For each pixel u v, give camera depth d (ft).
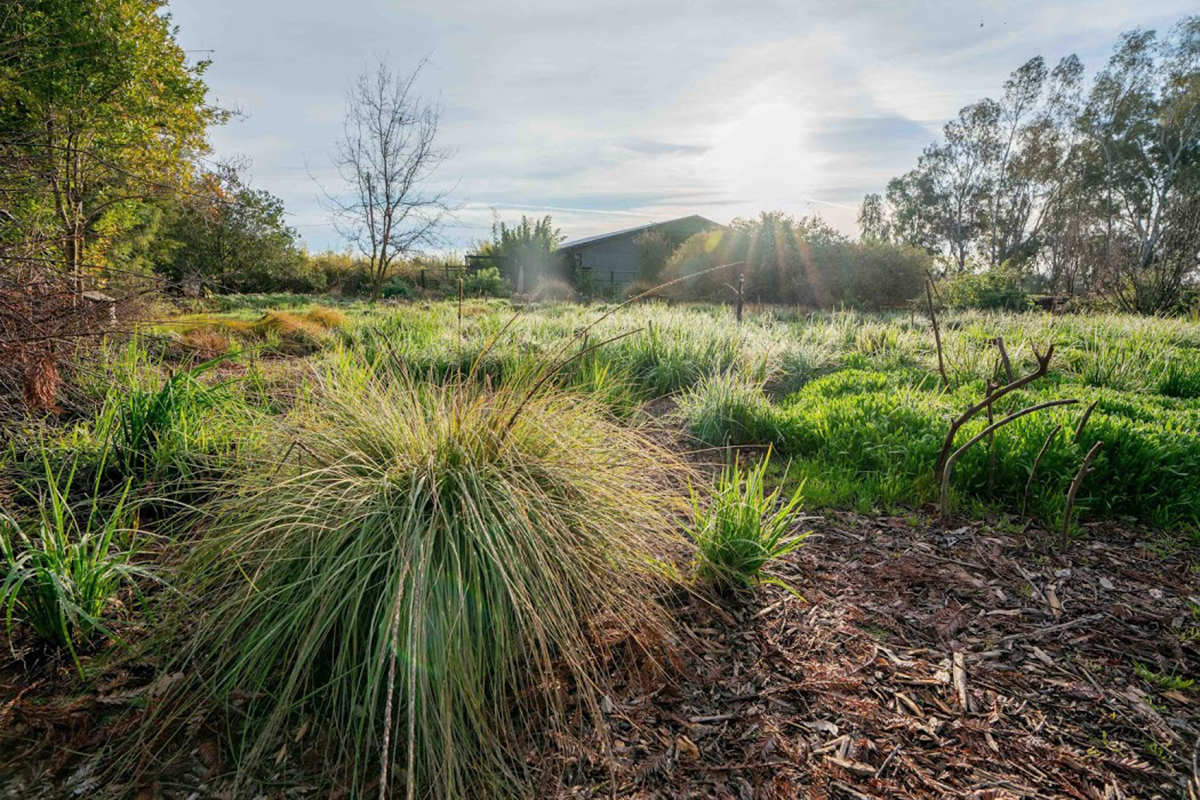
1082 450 12.85
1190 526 11.46
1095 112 112.37
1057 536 11.28
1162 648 8.18
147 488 10.61
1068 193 116.26
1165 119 102.99
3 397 12.15
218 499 8.59
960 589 9.52
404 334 29.22
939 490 12.84
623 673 7.43
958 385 20.81
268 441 9.55
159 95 33.58
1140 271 51.19
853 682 7.40
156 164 23.85
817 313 48.78
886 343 28.53
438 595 6.47
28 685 6.73
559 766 6.22
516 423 8.79
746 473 14.30
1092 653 8.05
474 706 6.31
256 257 70.38
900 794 5.88
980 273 63.82
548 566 7.34
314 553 6.97
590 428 10.01
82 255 17.90
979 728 6.73
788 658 7.80
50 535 7.30
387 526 7.18
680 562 9.56
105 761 5.93
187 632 7.29
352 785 5.81
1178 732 6.72
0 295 11.33
